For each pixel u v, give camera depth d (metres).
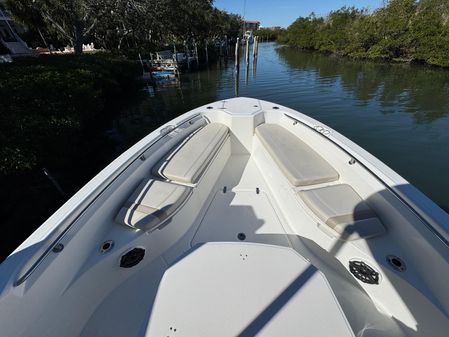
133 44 21.09
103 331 1.21
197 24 23.39
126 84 12.67
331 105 8.80
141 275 1.50
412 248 1.26
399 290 1.21
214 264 1.12
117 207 1.66
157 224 1.56
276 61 21.78
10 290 0.95
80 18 13.40
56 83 6.64
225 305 0.95
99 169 4.89
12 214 3.34
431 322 1.08
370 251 1.34
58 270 1.15
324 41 26.53
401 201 1.35
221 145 2.71
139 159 2.01
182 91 12.55
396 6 17.94
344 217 1.48
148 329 0.88
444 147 5.46
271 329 0.86
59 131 4.80
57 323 1.09
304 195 1.71
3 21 19.86
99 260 1.35
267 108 3.25
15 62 8.98
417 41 16.42
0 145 3.67
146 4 14.19
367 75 13.87
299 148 2.33
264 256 1.16
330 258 1.51
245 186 2.54
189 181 1.95
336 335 0.84
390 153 5.36
